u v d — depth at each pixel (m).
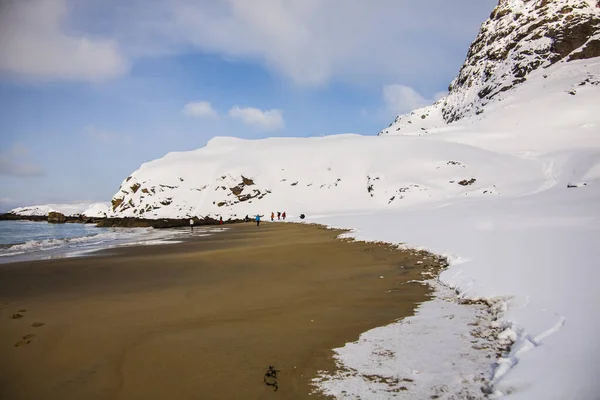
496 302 8.33
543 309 6.96
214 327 8.03
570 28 139.25
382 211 53.41
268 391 5.29
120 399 5.24
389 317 8.31
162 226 58.75
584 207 22.22
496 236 15.95
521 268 10.09
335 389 5.23
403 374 5.54
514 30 162.25
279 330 7.74
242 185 77.38
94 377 5.89
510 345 6.25
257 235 33.56
